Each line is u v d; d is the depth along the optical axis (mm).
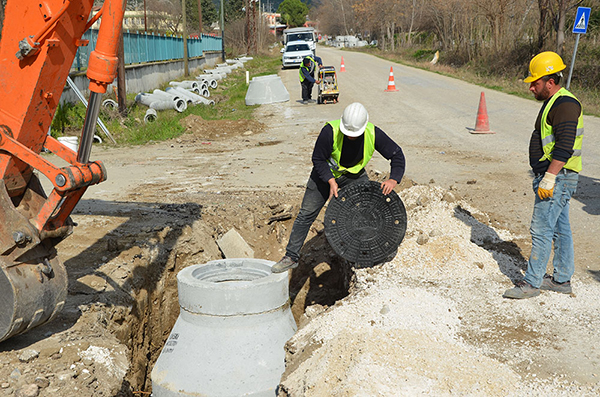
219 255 6625
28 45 3266
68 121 14445
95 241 5855
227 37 64688
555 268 4531
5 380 3420
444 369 3252
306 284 6551
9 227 3441
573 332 3842
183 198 7895
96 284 4914
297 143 13109
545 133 4164
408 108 18078
